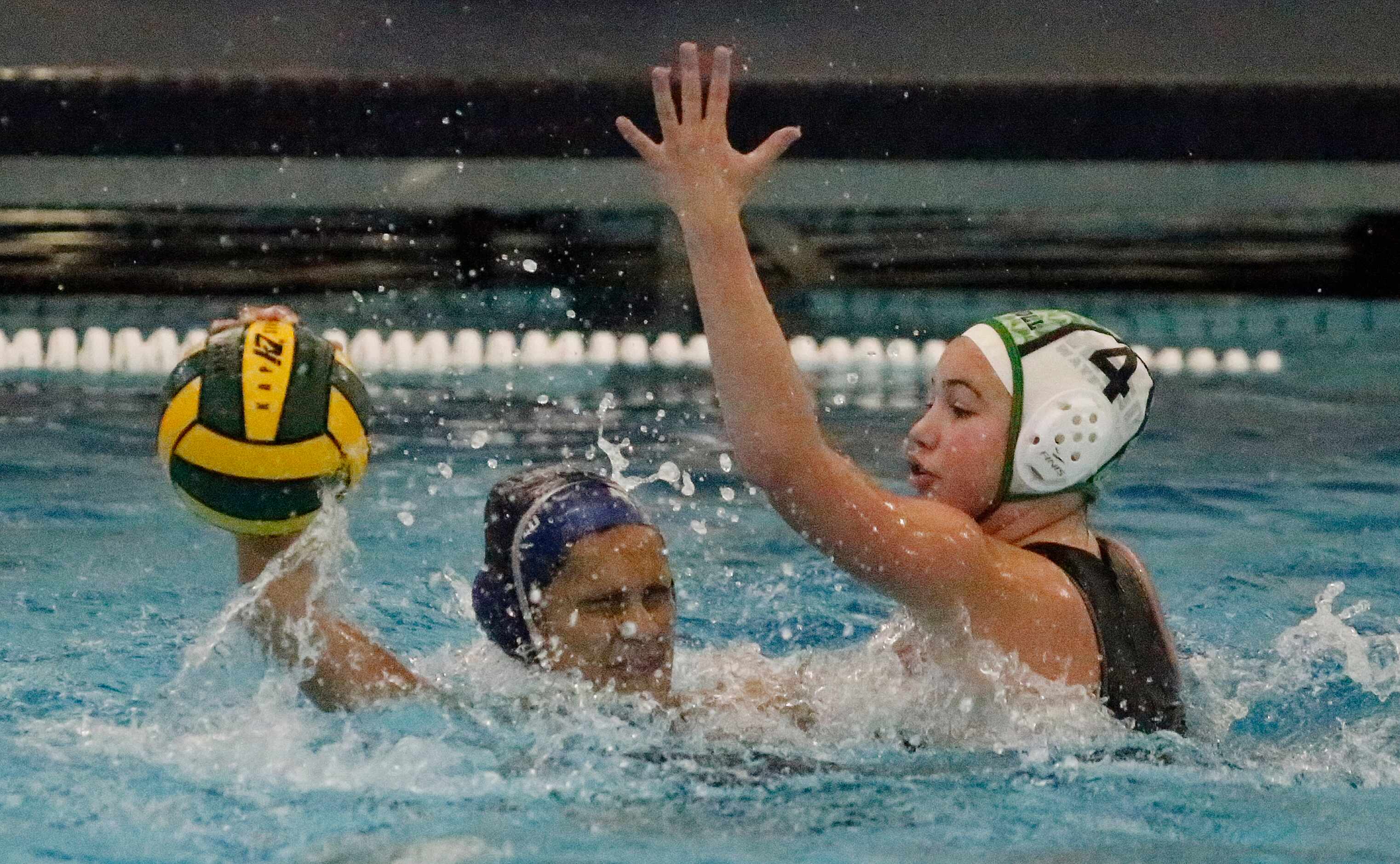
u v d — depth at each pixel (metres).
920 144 24.45
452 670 8.20
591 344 23.12
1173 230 26.81
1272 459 16.81
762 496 14.91
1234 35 26.52
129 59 24.75
